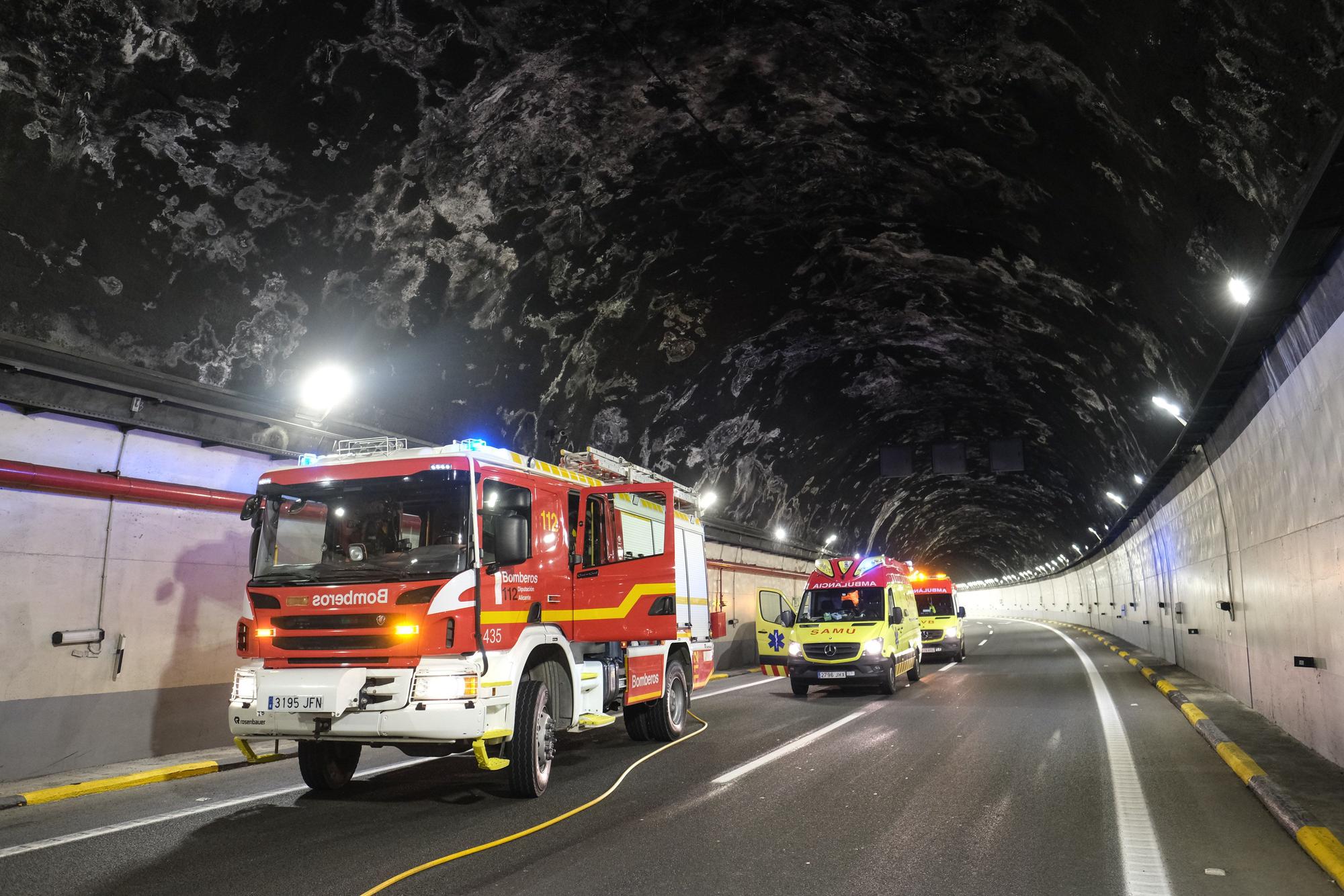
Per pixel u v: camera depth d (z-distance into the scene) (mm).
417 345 13500
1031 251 14477
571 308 15688
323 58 9375
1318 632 8695
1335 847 5438
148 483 10352
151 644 10477
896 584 19859
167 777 9344
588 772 9352
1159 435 18203
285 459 12484
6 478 8820
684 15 10227
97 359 9484
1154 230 10172
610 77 11344
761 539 30547
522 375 15953
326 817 7422
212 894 5238
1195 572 17703
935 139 12086
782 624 18766
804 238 16609
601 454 11125
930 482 43938
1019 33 8766
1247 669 12844
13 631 9016
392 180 11164
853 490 37469
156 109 8742
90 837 6754
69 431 9695
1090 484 32594
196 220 9805
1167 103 7703
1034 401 25781
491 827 6871
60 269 9008
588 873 5469
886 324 21703
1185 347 12578
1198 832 6301
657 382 19500
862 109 11922
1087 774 8484
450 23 9766
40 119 8156
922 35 9633
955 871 5383
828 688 19844
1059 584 65812
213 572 11398
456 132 11109
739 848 6004
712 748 10812
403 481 7895
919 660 20703
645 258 15656
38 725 9172
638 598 9938
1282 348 9203
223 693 11391
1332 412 7785
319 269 11383
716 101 12047
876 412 29312
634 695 10406
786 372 23312
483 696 7352
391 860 5926
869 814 6973
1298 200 6492
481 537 7789
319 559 7914
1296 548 9461
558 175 12797
